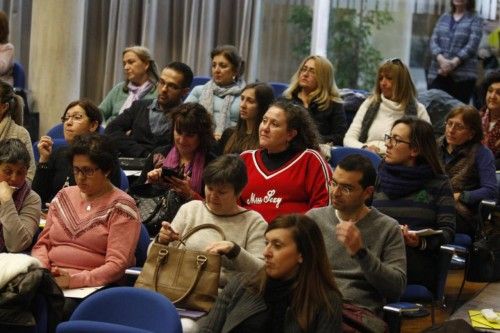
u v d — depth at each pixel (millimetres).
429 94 7152
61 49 8180
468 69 8102
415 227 4734
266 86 5438
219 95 6648
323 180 4754
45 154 5418
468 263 5258
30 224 4727
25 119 7930
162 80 6203
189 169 5082
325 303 3449
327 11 8938
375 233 4125
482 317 4355
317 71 6535
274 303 3512
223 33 8773
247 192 4848
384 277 3908
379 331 3754
